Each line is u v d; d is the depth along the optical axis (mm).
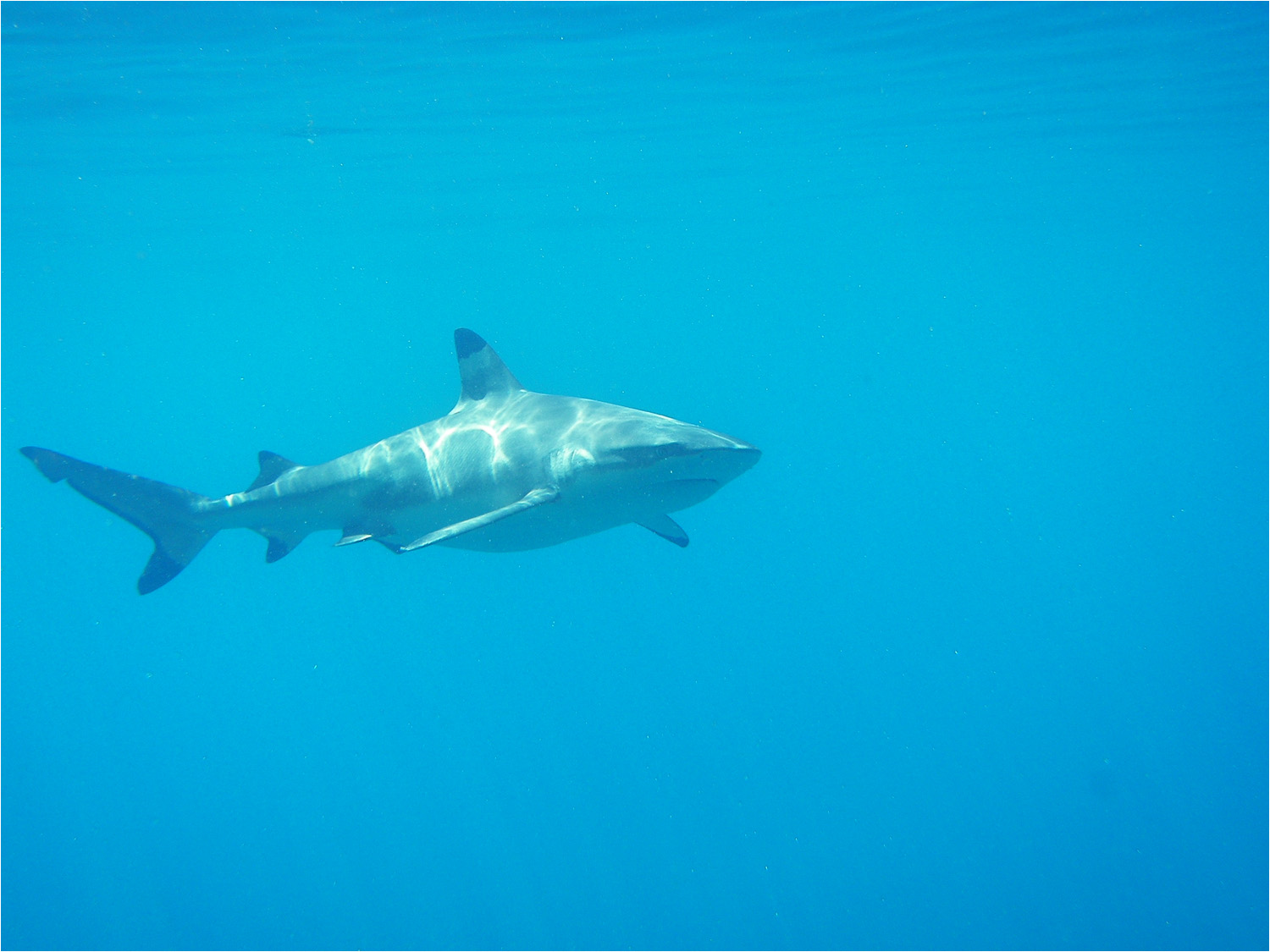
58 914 18219
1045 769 20844
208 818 20953
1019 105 19828
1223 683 24688
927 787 20078
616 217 33031
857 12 14164
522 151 21734
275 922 17422
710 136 21578
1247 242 46719
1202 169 28172
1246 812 18844
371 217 28797
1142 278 63031
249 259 35281
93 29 13000
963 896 16906
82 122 17188
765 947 15844
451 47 14742
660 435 6738
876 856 17984
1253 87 19219
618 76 16688
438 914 17234
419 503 8062
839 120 20609
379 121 18562
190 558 9039
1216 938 15719
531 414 7766
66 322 53281
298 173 22406
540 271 48219
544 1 13070
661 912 16781
